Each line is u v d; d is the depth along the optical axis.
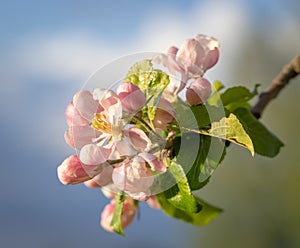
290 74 0.51
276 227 2.21
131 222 0.47
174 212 0.49
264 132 0.45
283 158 2.24
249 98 0.45
